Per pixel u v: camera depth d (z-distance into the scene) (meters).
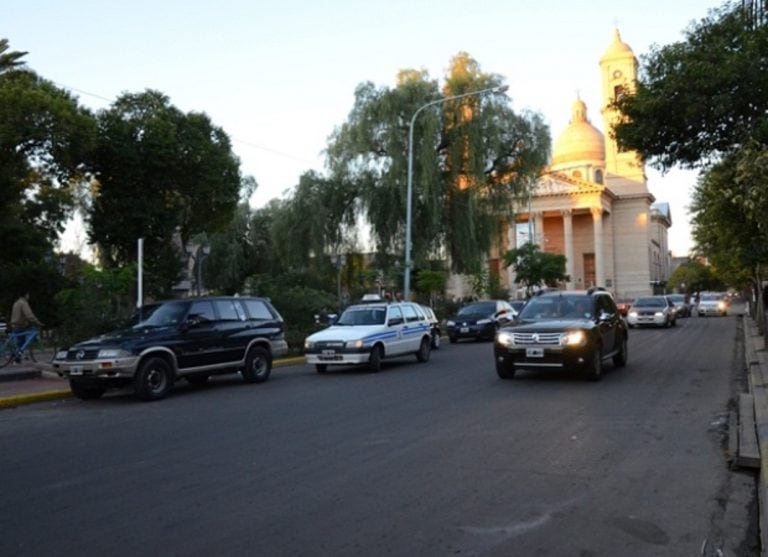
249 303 15.74
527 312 15.23
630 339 26.48
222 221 33.38
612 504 5.88
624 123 12.75
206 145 30.14
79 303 17.64
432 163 33.84
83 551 5.03
